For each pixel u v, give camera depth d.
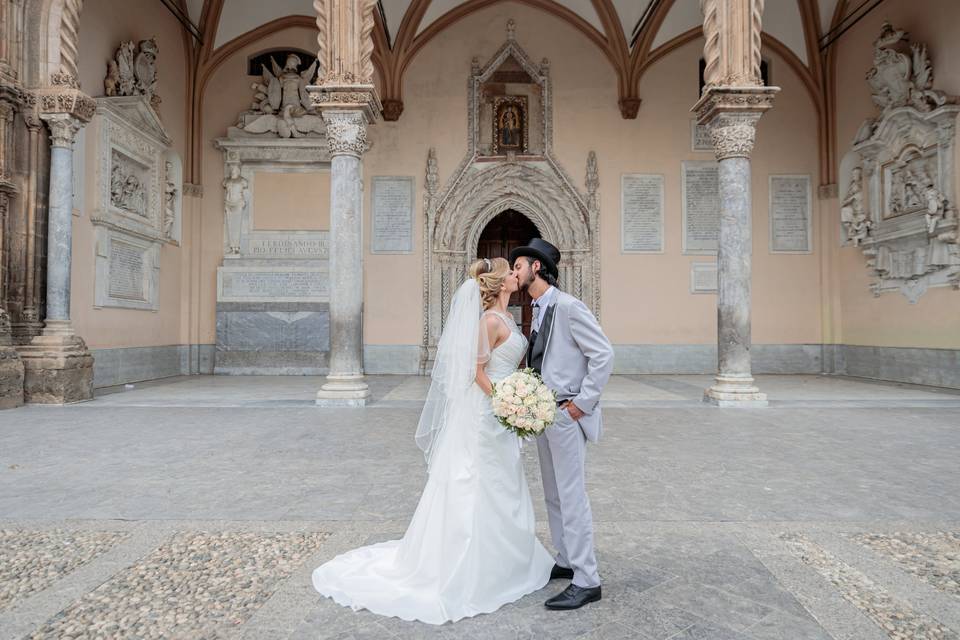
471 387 2.87
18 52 9.80
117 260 12.50
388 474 4.98
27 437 6.54
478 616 2.56
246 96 15.98
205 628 2.42
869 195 14.51
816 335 16.02
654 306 15.91
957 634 2.38
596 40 16.00
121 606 2.62
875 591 2.79
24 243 9.73
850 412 8.55
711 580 2.90
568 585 2.87
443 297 15.80
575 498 2.69
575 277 15.91
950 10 11.99
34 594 2.73
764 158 16.12
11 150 9.66
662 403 9.54
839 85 15.59
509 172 15.90
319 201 15.81
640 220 16.00
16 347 9.32
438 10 15.66
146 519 3.83
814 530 3.63
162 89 14.35
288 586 2.82
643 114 16.09
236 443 6.25
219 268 15.58
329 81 9.41
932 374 12.62
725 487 4.61
